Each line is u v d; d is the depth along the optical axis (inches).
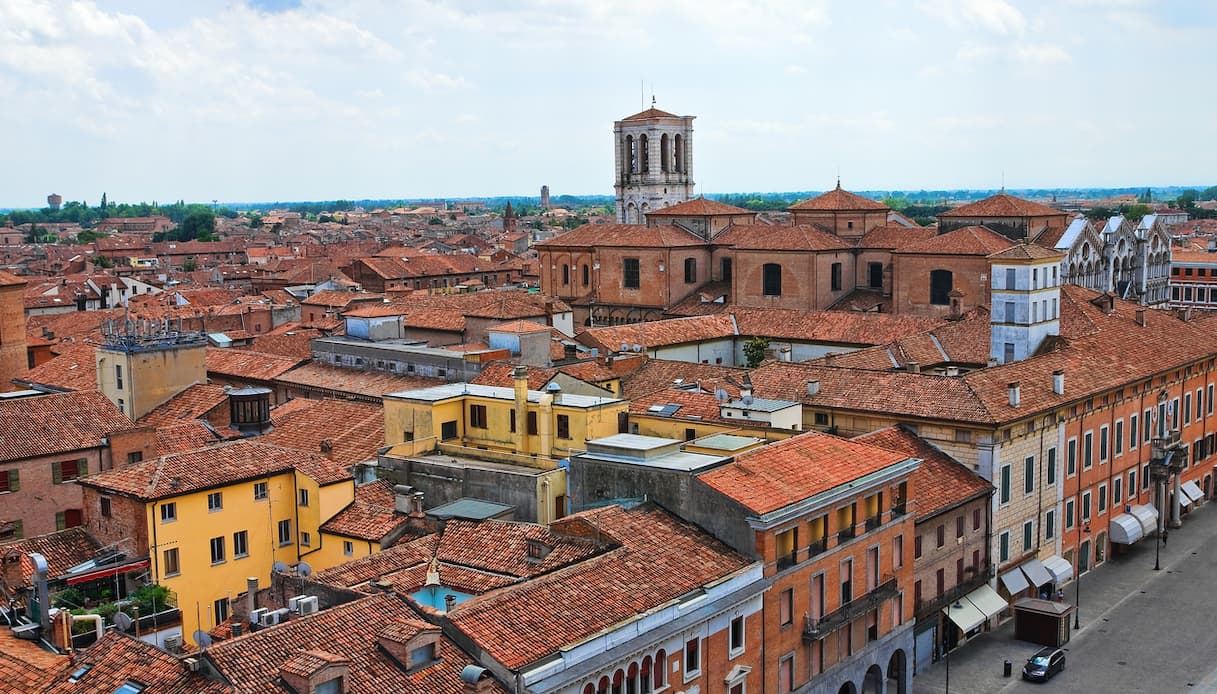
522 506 2883.9
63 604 2527.1
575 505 2694.4
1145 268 6658.5
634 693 2100.1
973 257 5398.6
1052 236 5925.2
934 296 5575.8
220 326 7066.9
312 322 6786.4
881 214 6323.8
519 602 2050.9
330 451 3467.0
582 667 1971.0
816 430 3577.8
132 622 2445.9
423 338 5260.8
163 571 2755.9
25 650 2066.9
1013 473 3393.2
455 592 2321.6
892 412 3427.7
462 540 2561.5
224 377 4904.0
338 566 2476.6
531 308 5324.8
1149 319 4606.3
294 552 3026.6
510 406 3307.1
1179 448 4234.7
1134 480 4097.0
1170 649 3181.6
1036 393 3526.1
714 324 5457.7
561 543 2402.8
